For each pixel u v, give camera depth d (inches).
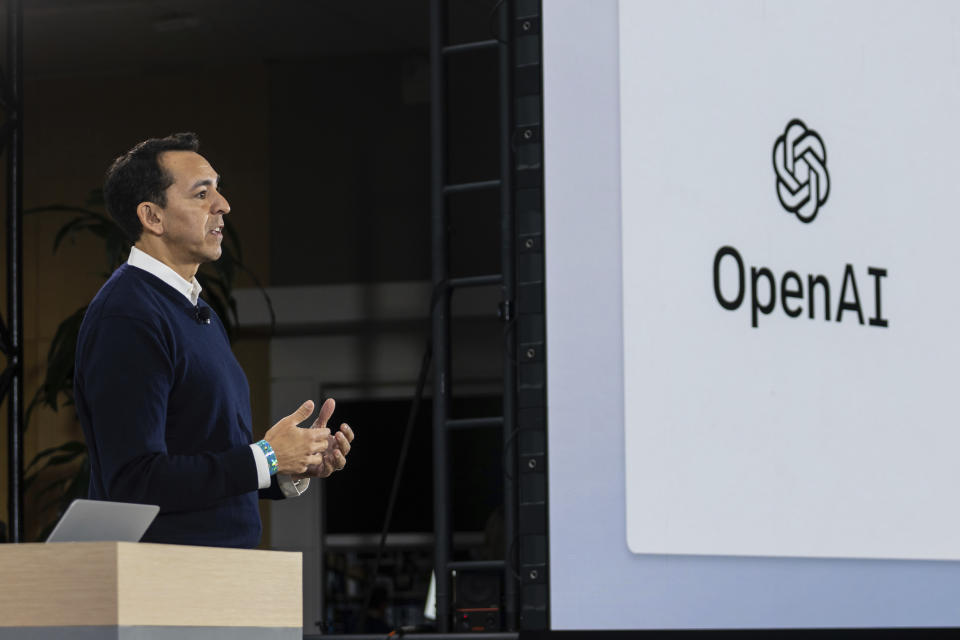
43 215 398.9
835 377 193.9
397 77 397.1
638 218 182.9
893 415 198.1
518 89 190.5
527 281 186.7
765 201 192.1
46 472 375.6
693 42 189.2
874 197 203.0
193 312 134.6
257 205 397.1
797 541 186.9
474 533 382.9
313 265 393.1
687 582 179.2
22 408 251.8
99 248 395.5
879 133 205.0
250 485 122.3
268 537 382.6
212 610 103.7
